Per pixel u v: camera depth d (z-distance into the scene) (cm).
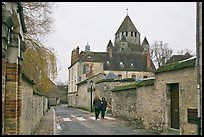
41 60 2503
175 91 1508
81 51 7494
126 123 2153
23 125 1045
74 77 7312
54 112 3953
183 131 1355
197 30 1198
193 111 1272
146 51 8138
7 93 816
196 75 1252
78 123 2227
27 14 2280
